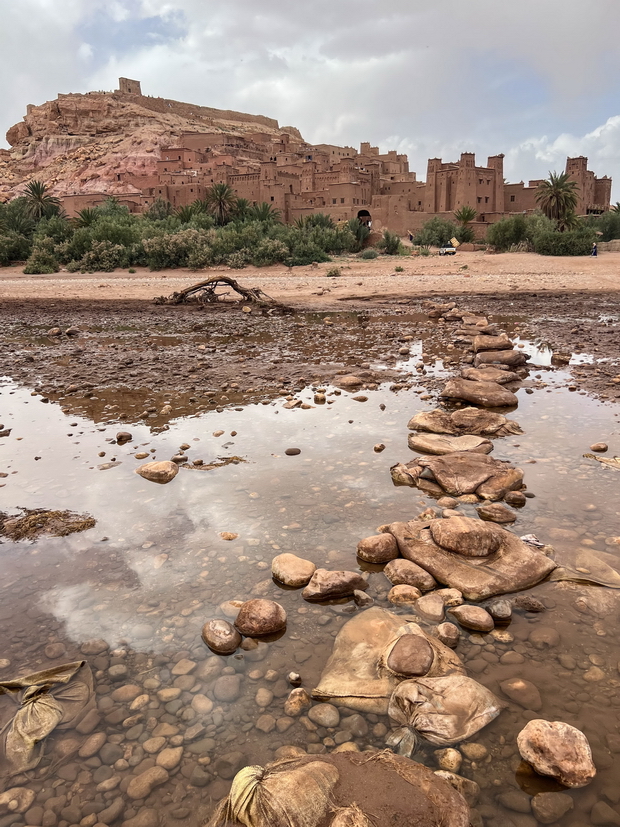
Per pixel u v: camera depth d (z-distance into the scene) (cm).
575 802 182
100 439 573
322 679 240
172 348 1152
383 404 690
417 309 1892
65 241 4509
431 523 355
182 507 412
